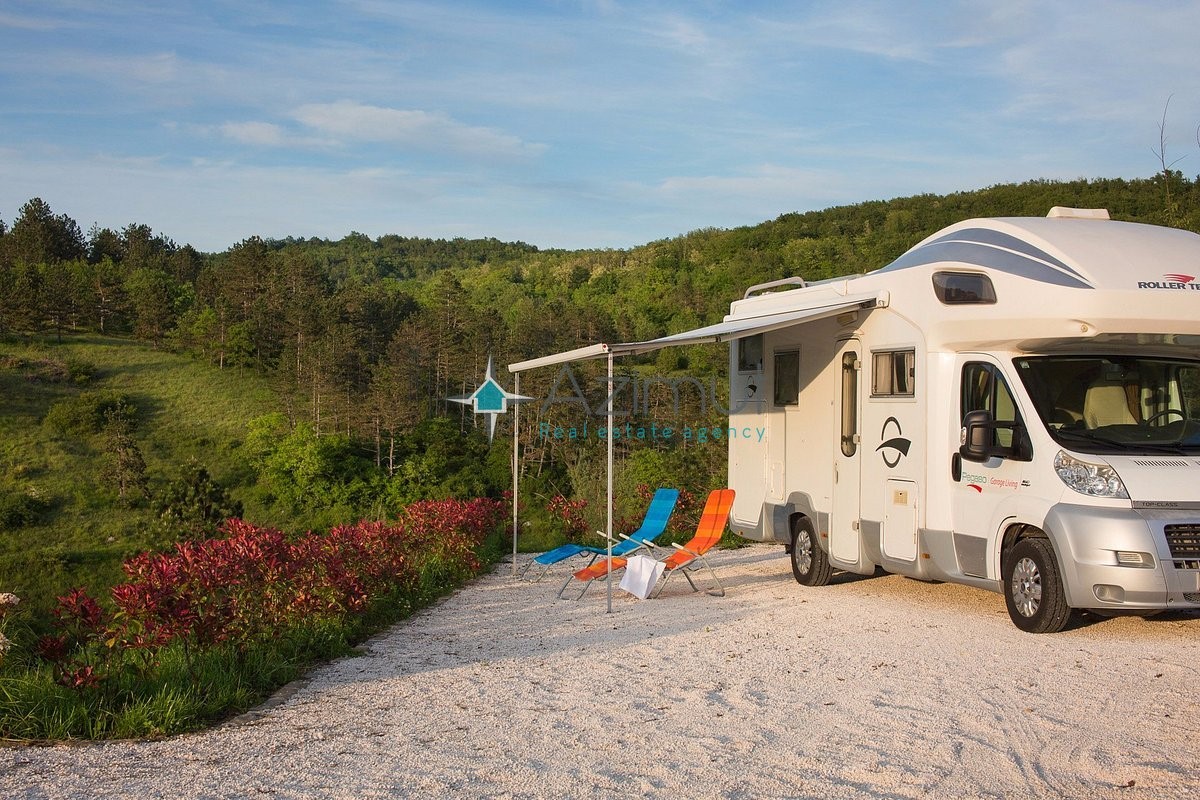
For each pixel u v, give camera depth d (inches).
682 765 174.7
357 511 2576.3
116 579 2066.9
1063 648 258.5
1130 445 278.2
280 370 3484.3
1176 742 179.9
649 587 388.5
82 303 3964.1
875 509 343.0
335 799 159.8
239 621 268.5
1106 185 895.1
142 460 2608.3
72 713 210.2
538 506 925.8
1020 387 289.9
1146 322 271.9
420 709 222.8
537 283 6058.1
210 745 196.1
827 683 233.1
